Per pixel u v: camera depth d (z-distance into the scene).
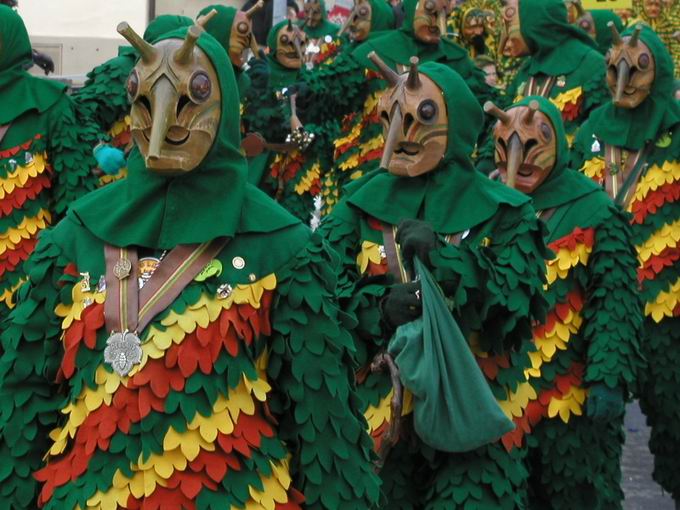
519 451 6.29
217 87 4.62
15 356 4.64
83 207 4.71
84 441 4.50
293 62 11.34
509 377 6.25
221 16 10.20
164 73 4.56
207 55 4.62
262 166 11.09
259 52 10.98
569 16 11.85
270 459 4.55
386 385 6.14
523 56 10.93
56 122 7.97
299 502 4.57
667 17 14.28
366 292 6.10
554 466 7.19
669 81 9.12
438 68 6.42
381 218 6.30
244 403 4.53
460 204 6.30
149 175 4.63
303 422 4.56
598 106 10.32
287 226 4.66
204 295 4.52
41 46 16.83
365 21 12.33
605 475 7.40
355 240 6.36
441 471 6.05
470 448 5.89
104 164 8.21
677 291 9.01
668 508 9.68
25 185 7.87
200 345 4.48
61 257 4.66
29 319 4.64
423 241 5.97
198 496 4.41
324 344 4.60
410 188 6.37
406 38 11.39
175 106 4.55
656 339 9.00
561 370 7.22
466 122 6.36
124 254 4.58
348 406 4.68
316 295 4.61
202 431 4.44
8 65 7.95
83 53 16.89
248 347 4.54
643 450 11.36
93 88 9.92
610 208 7.41
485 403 5.87
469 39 13.77
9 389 4.65
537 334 7.19
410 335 5.87
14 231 7.83
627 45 9.04
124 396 4.46
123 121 10.03
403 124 6.31
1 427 4.64
